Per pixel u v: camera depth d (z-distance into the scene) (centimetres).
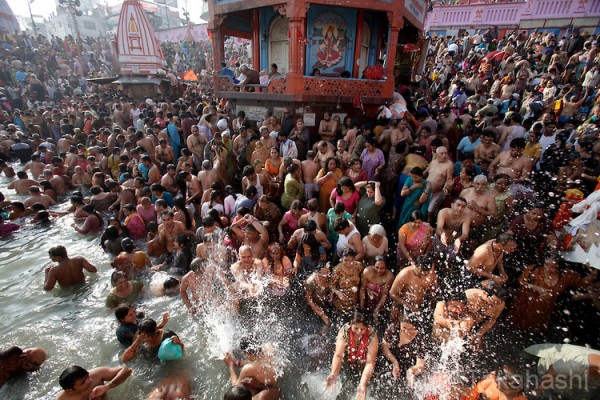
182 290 485
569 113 884
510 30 1944
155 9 4103
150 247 609
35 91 1789
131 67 1630
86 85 2025
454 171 641
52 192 873
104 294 525
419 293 427
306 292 473
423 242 478
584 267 432
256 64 1032
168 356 401
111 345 432
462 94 1124
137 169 823
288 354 417
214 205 643
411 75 1184
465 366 382
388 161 663
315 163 669
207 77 2119
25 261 610
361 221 558
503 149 688
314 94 812
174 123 1061
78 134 1208
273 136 774
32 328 458
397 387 370
